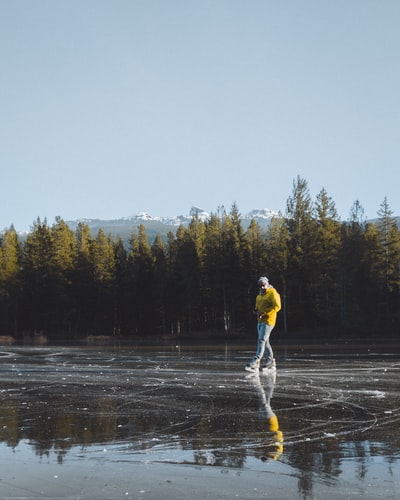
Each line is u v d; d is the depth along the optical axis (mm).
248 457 4012
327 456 4020
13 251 79438
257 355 9773
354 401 6336
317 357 13555
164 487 3422
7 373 9578
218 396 6754
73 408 5984
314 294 67750
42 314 73062
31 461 3971
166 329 81188
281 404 6164
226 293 69625
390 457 3988
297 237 66375
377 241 66812
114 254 83250
